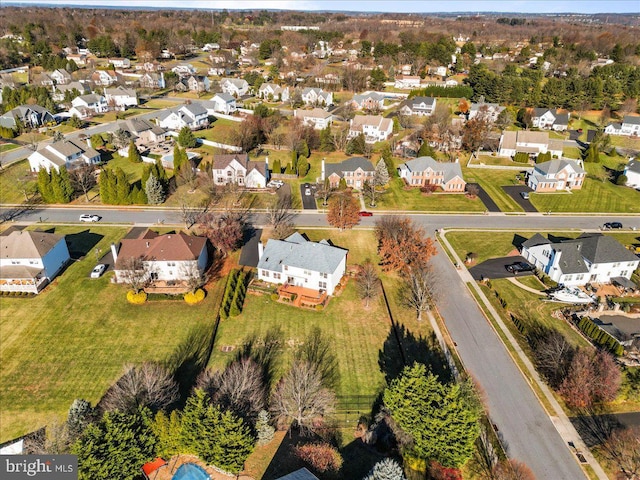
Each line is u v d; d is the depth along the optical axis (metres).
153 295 65.50
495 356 57.22
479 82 189.25
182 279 69.25
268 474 41.47
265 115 153.25
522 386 52.72
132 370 46.56
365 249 80.94
